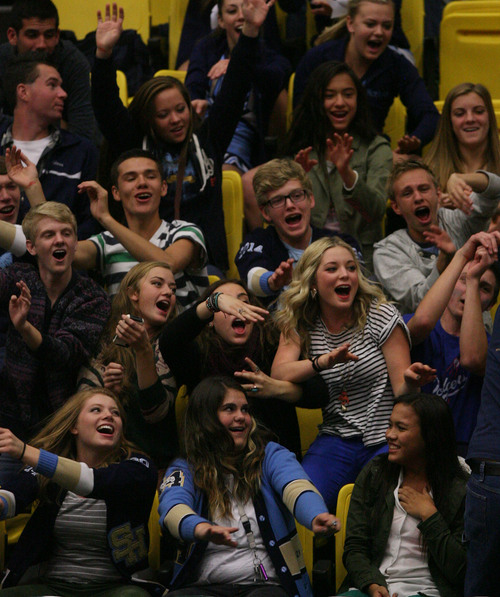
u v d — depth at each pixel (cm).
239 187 1594
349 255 1214
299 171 1424
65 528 1085
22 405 1233
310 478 1174
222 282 1236
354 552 1063
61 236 1273
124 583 1084
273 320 1240
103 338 1268
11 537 1199
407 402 1084
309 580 1065
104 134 1534
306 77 1769
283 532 1065
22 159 1415
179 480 1080
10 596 1043
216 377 1115
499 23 1831
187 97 1539
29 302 1185
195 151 1539
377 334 1200
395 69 1759
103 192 1359
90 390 1136
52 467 1051
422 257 1461
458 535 1048
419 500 1065
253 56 1550
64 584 1073
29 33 1753
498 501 977
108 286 1408
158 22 2138
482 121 1584
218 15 1838
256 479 1079
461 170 1592
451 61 1855
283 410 1208
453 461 1083
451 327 1264
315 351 1216
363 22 1719
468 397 1237
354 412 1204
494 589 998
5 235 1304
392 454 1080
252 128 1777
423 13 1981
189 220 1538
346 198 1511
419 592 1036
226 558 1055
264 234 1445
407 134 1814
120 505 1084
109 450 1118
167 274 1281
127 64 1912
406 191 1471
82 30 2064
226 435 1091
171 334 1180
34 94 1571
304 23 2103
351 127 1620
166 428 1231
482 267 1202
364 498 1091
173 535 1028
